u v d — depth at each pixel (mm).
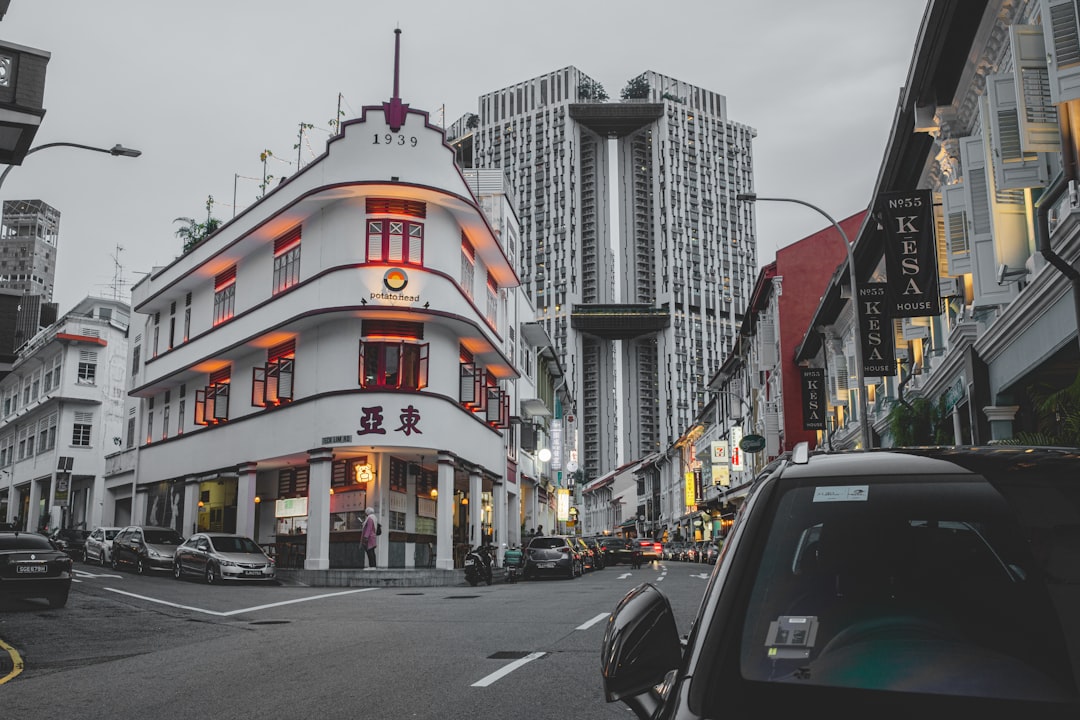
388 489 29219
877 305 21578
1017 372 14539
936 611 2189
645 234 181000
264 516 33375
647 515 117375
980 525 2359
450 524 28453
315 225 29500
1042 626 2094
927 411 20078
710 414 73375
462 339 31500
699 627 2330
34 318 70062
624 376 189750
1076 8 10578
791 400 40781
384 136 28141
